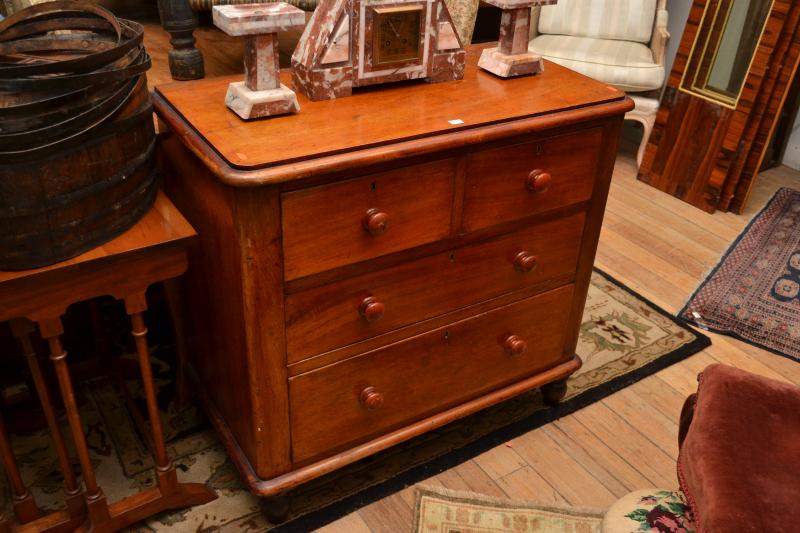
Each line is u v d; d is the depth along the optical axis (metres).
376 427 1.87
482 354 1.97
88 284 1.44
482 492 1.96
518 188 1.77
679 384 2.38
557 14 3.72
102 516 1.71
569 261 2.00
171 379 2.26
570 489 1.98
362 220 1.56
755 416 1.32
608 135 1.86
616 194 3.54
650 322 2.65
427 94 1.78
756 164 3.28
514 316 1.98
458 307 1.85
